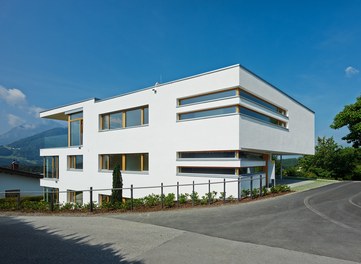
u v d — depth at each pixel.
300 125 19.42
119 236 6.05
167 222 7.43
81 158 19.34
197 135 13.12
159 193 14.52
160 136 14.64
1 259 4.66
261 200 11.10
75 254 4.90
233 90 12.27
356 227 6.69
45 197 22.03
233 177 12.08
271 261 4.52
